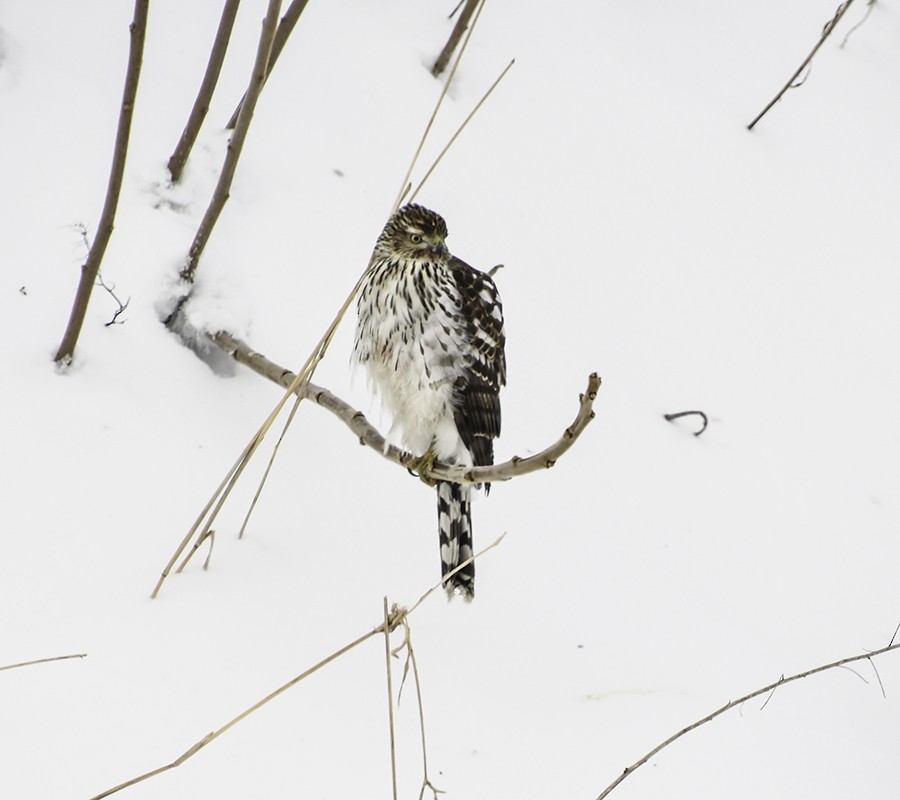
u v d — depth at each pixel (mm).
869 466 12719
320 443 10859
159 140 12023
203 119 11445
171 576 8938
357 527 10219
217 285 11203
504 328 12328
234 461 10219
